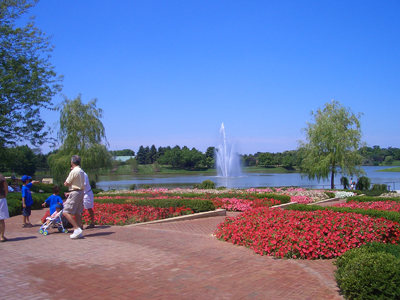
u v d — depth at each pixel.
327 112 35.97
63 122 35.22
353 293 4.32
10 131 25.00
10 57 24.27
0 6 23.80
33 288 4.61
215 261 6.24
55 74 26.28
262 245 6.89
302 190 24.91
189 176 77.19
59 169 34.47
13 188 22.19
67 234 8.44
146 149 147.38
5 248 6.84
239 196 18.61
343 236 7.13
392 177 65.75
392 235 7.99
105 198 18.69
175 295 4.48
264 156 105.94
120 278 5.11
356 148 34.53
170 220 12.27
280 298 4.45
